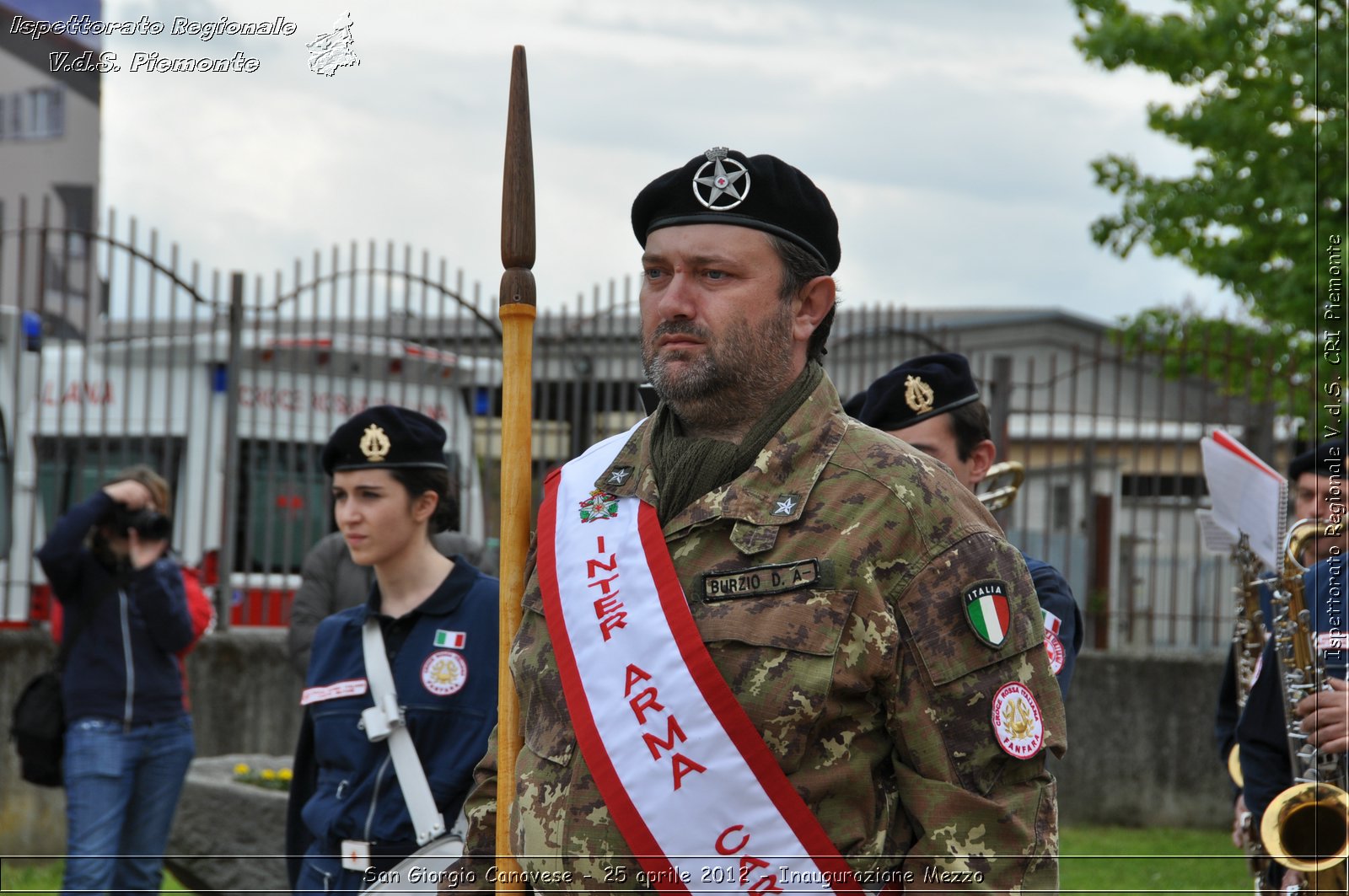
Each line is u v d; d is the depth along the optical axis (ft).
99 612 56.54
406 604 36.55
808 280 23.62
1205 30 117.50
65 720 56.70
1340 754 38.24
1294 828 36.11
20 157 114.32
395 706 35.19
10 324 99.50
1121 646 110.52
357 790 35.19
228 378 92.53
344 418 100.78
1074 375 104.58
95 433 98.99
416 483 36.50
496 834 26.21
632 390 99.91
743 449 22.85
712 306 22.98
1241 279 117.50
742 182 23.22
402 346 93.66
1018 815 21.20
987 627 21.47
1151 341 122.31
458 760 35.01
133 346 98.73
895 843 21.74
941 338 104.47
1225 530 43.42
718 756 21.21
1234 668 50.29
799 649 21.17
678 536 22.59
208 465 92.12
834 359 110.42
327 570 67.87
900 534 21.71
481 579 36.94
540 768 23.00
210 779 62.69
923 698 21.30
